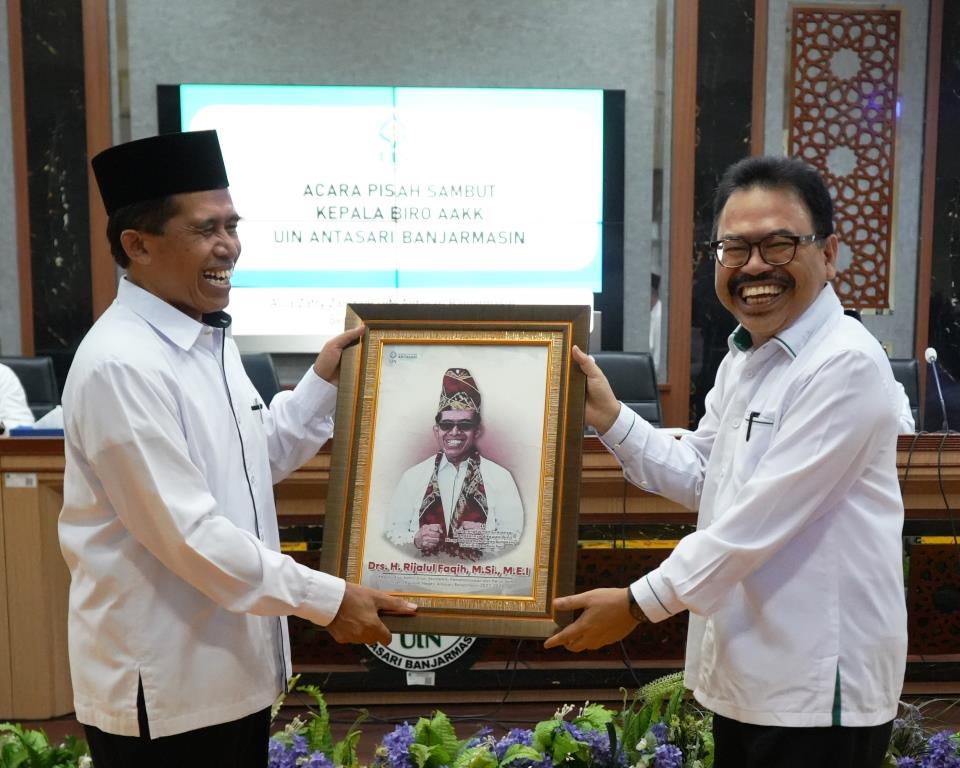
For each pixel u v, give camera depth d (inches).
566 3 223.0
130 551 61.2
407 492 69.1
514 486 68.1
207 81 219.6
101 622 61.1
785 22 225.8
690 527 123.5
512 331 71.4
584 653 124.7
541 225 224.4
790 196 62.6
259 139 219.3
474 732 116.5
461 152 222.4
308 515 121.4
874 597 60.3
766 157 64.7
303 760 78.5
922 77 230.1
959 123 230.4
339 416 71.4
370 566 67.9
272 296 222.1
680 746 83.0
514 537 67.2
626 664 124.0
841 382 59.5
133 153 62.3
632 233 228.5
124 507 59.0
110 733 61.4
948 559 124.4
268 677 66.2
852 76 228.8
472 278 225.0
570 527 66.2
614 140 222.7
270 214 220.7
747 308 63.8
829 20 226.5
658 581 61.4
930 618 125.0
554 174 223.3
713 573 59.7
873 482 61.7
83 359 60.7
